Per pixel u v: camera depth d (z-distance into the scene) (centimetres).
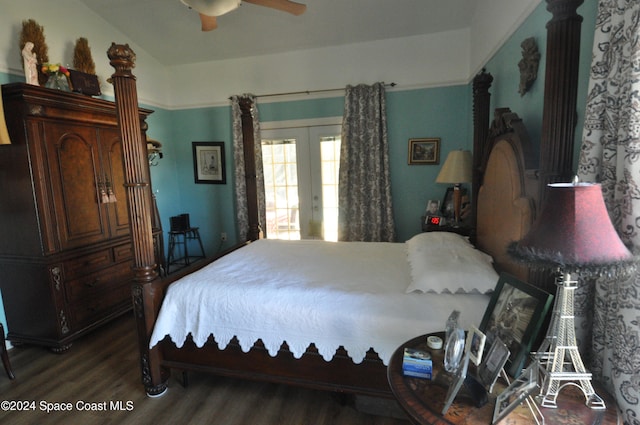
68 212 276
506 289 133
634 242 104
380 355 173
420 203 412
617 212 114
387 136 405
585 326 130
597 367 124
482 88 268
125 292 329
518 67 230
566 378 103
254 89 441
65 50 328
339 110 419
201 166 477
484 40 316
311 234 454
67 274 275
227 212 480
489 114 280
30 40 280
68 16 330
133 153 197
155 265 213
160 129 457
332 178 437
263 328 191
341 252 285
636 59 101
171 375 239
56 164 266
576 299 129
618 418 99
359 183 410
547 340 111
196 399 214
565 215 94
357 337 177
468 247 231
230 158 466
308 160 440
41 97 249
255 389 223
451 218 366
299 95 428
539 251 95
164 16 362
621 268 88
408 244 284
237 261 258
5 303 278
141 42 406
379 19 359
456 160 316
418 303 180
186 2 210
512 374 114
